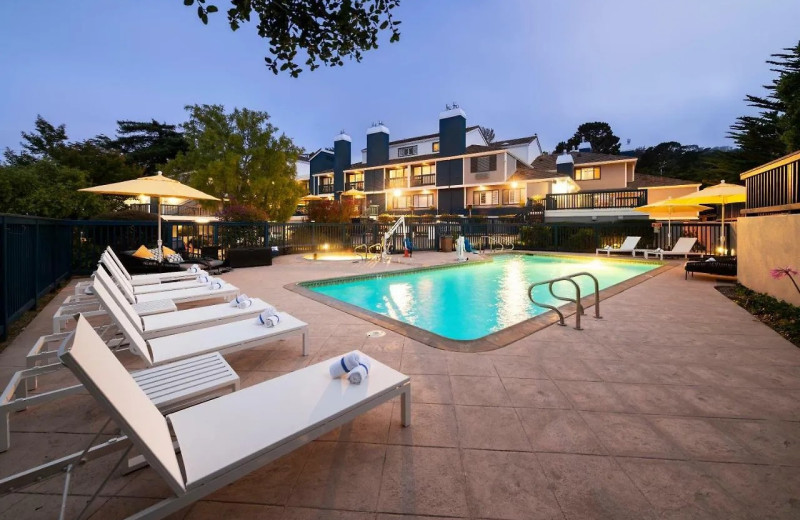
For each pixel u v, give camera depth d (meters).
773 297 6.57
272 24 3.41
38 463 2.28
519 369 3.75
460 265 13.84
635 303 6.79
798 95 14.70
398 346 4.44
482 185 33.41
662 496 2.02
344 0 3.38
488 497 2.01
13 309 5.26
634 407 2.99
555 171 31.78
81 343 1.48
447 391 3.27
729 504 1.96
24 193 12.30
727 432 2.63
